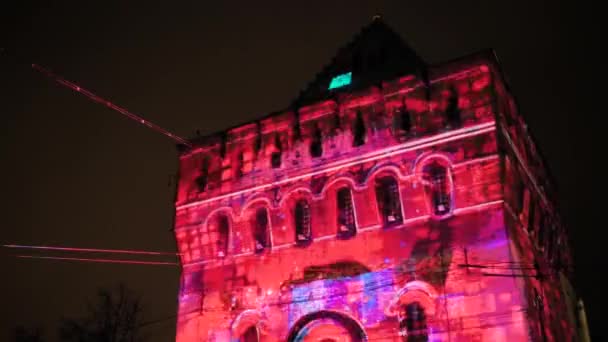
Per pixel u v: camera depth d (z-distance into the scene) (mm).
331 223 29859
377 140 29906
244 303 30594
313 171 31000
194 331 31281
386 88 30438
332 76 37031
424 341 26234
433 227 27562
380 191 29359
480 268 25953
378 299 27547
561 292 35438
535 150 35062
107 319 38469
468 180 27375
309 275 29531
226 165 33719
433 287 26562
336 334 28266
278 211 31234
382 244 28391
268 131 33125
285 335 28953
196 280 32344
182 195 34281
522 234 28656
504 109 29531
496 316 25016
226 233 32781
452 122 28500
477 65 28766
